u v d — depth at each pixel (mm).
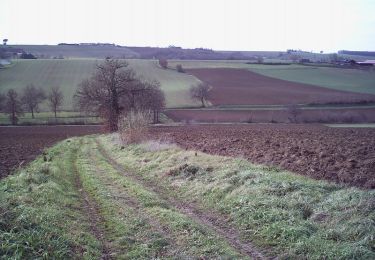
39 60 133000
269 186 12727
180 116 75000
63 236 8883
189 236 9586
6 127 67250
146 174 17938
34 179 14836
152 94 65312
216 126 59875
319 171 15008
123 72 50531
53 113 82000
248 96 91750
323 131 43469
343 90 96812
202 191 13781
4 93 88438
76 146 33188
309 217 10367
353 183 12836
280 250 8945
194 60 151500
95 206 12430
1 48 167750
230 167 15992
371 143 24844
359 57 198625
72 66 121875
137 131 28328
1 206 9742
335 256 8141
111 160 23656
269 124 65375
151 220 10883
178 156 19547
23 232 8562
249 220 10688
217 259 8305
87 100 50344
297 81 110188
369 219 9172
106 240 9508
